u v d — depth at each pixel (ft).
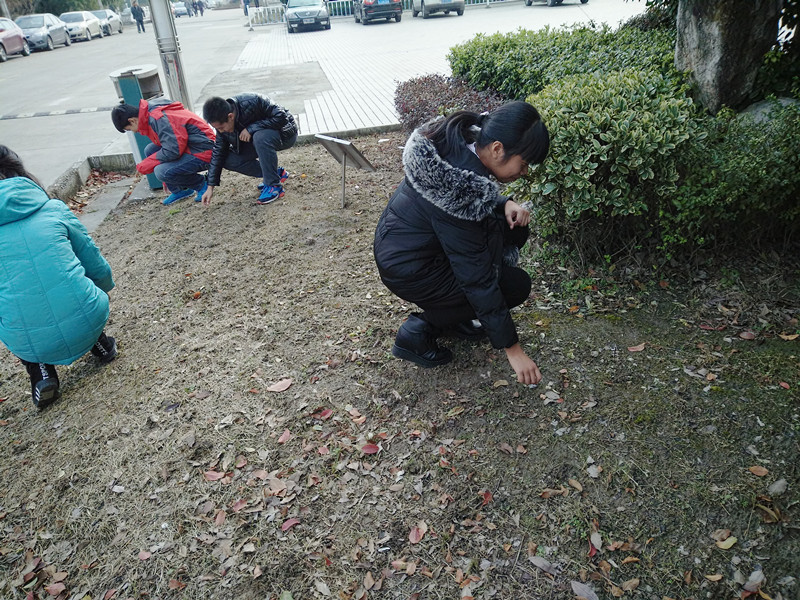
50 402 10.56
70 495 8.52
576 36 21.22
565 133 10.47
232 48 69.26
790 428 7.98
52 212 10.19
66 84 50.72
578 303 11.12
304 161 22.65
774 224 11.63
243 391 10.09
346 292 12.74
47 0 112.68
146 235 17.62
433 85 23.57
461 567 6.91
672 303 10.80
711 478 7.50
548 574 6.73
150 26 127.95
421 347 9.59
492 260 7.48
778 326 9.97
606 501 7.41
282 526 7.61
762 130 11.09
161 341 11.98
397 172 20.18
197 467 8.67
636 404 8.68
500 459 8.16
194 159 19.29
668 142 10.07
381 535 7.39
